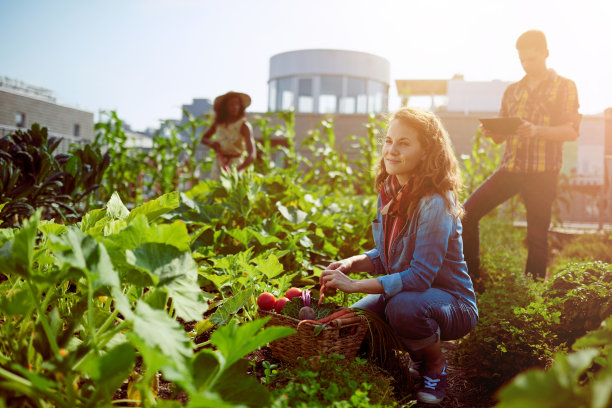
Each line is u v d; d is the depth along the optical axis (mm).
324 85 16062
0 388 1130
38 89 23078
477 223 3768
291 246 3066
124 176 6922
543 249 3832
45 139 3422
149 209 1778
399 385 1975
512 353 2162
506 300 2727
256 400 1215
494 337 2238
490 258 4426
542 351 2178
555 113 3734
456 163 2070
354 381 1562
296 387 1495
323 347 1833
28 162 2977
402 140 2004
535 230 3846
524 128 3582
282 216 3883
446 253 2061
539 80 3816
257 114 12859
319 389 1496
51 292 1333
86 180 3750
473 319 2084
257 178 4328
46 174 3117
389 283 1955
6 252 1230
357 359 1750
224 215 3584
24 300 1302
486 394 2109
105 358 1035
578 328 2486
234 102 5602
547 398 816
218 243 3186
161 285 1239
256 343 1192
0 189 2742
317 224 3773
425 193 1986
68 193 3422
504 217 8227
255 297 2264
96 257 1164
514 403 813
